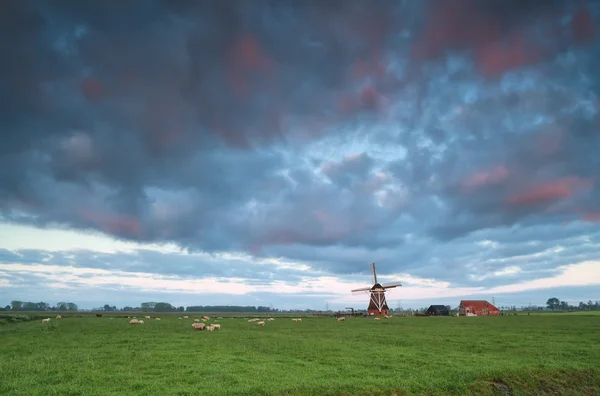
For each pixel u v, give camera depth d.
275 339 35.66
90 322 64.00
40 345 29.55
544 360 24.30
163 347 28.66
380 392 16.75
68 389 15.81
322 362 23.22
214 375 18.73
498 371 20.50
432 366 21.94
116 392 15.53
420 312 140.88
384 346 31.19
